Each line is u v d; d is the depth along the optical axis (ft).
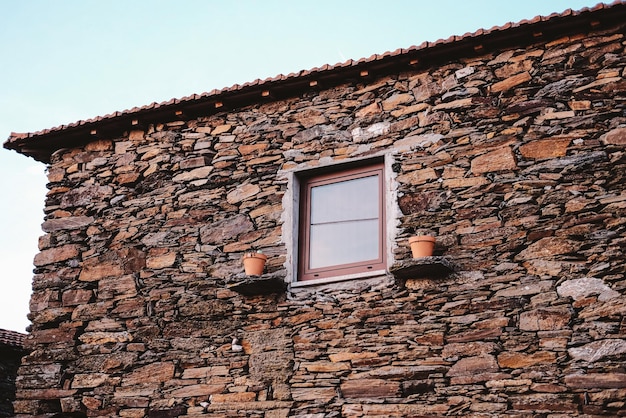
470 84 24.91
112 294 27.61
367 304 23.89
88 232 28.96
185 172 28.14
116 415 25.96
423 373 22.44
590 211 22.27
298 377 23.99
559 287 21.84
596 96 23.32
